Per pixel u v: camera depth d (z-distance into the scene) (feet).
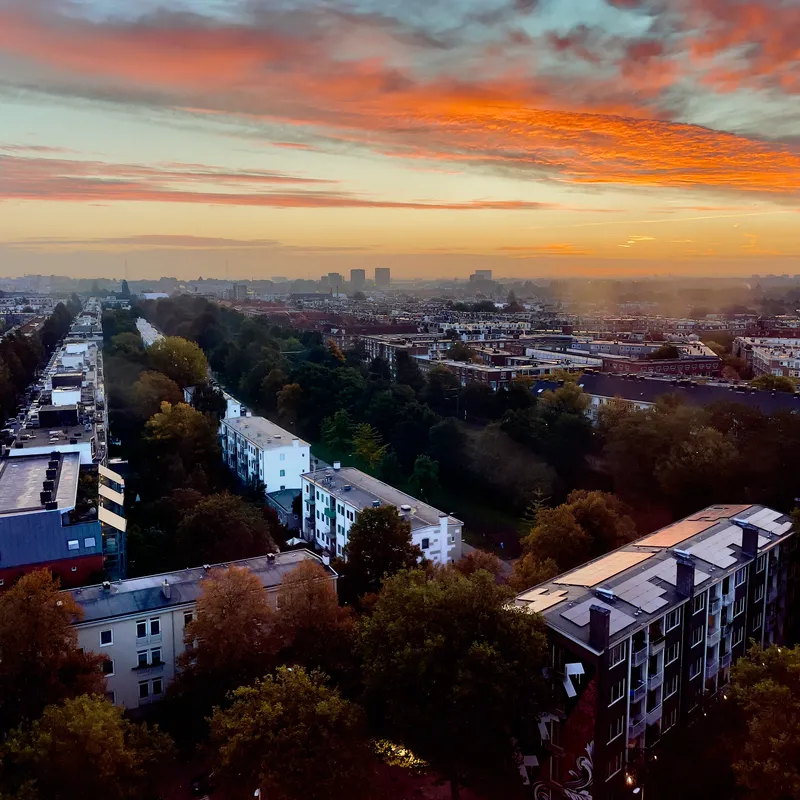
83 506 322.75
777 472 372.99
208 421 536.01
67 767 165.07
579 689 192.54
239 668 225.56
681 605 220.43
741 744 196.24
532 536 312.29
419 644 192.65
